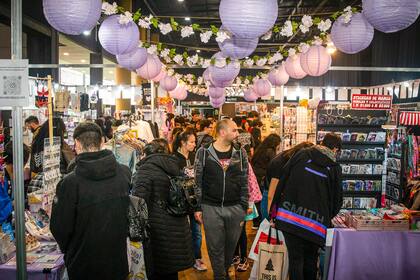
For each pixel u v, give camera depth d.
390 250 3.26
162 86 6.63
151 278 3.27
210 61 4.47
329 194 3.19
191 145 4.39
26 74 2.38
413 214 3.39
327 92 14.09
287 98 13.14
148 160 3.26
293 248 3.14
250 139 6.44
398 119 6.13
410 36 10.62
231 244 3.60
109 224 2.34
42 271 2.82
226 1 2.78
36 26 9.13
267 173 4.09
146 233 2.75
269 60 5.37
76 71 19.73
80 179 2.31
